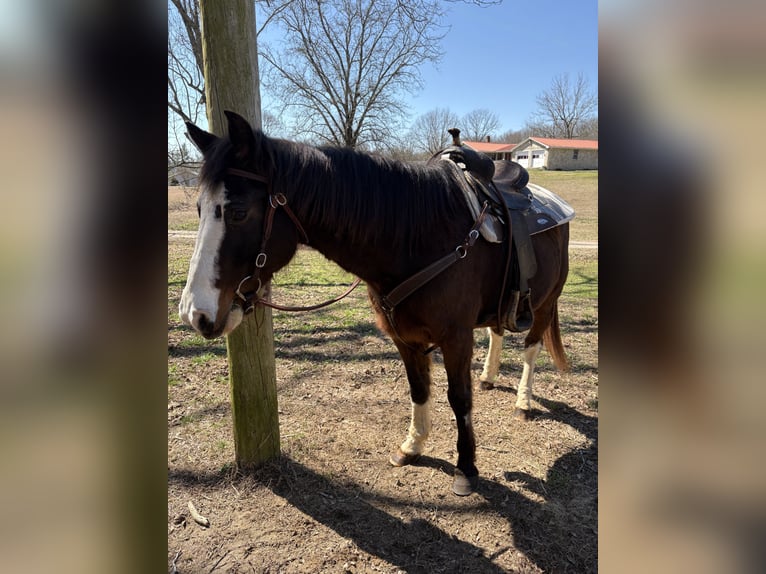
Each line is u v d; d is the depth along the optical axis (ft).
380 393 10.82
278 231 5.62
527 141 142.61
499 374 11.97
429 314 6.44
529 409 9.75
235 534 6.54
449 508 7.09
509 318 7.62
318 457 8.29
